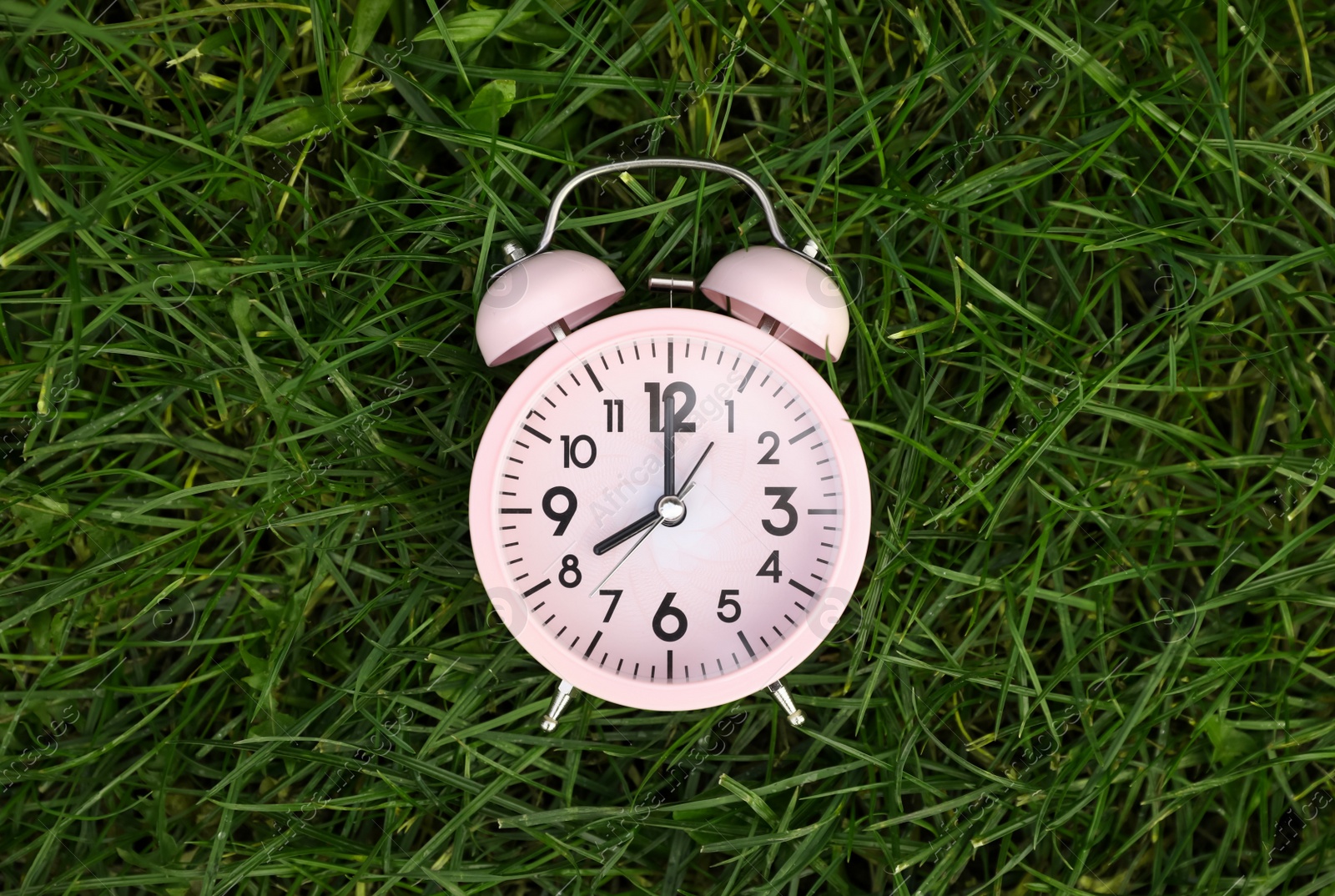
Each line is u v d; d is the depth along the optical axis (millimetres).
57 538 627
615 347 584
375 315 623
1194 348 627
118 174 616
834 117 634
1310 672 635
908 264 627
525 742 626
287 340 627
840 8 634
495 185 624
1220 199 640
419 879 629
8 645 637
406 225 616
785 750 641
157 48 625
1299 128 627
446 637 639
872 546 630
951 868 631
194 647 631
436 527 623
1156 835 641
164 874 620
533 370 581
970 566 639
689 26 626
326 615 635
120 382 633
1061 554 639
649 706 585
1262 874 638
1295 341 641
